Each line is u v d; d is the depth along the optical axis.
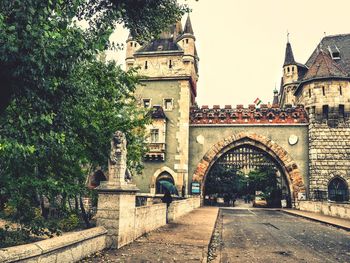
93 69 11.55
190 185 30.23
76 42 6.17
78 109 9.55
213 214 20.48
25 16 5.39
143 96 31.11
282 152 29.98
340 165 28.39
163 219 13.79
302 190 29.22
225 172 43.25
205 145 30.86
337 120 29.06
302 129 30.22
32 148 6.09
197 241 9.66
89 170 12.65
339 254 9.12
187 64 31.05
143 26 11.05
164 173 29.95
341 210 20.62
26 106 6.61
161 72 31.22
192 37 31.58
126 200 8.72
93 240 7.41
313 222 19.00
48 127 6.73
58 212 13.14
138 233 9.99
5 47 5.26
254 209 32.66
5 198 9.29
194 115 31.38
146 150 18.66
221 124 30.91
